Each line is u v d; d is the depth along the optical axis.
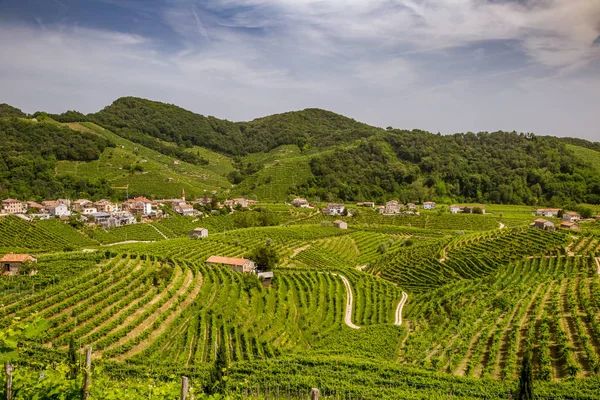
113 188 196.12
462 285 87.12
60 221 132.00
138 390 25.17
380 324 70.69
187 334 58.94
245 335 61.16
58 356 47.19
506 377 47.34
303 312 75.31
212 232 150.25
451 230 153.12
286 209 186.12
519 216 175.25
